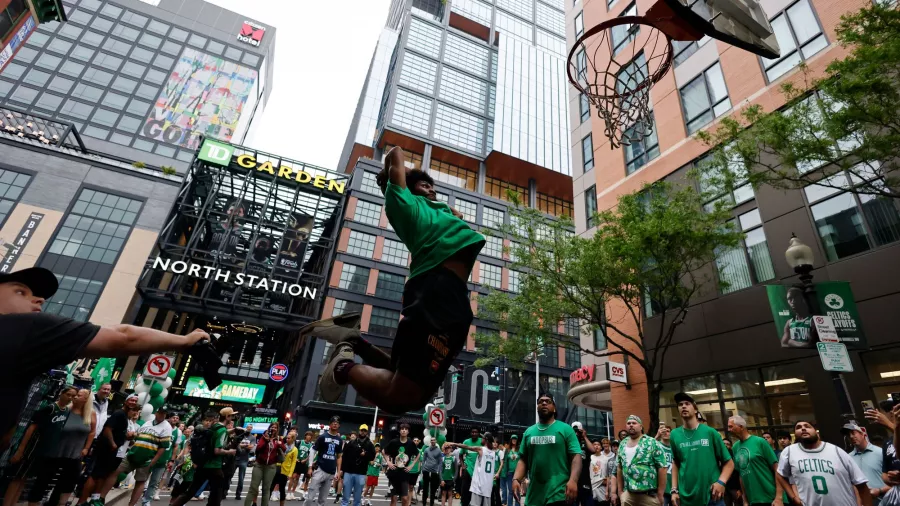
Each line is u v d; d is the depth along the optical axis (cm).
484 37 7588
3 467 621
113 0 7344
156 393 1184
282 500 1080
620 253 1286
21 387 158
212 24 8006
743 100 1641
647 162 1992
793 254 864
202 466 791
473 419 4288
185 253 4556
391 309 4616
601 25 573
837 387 733
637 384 1750
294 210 5097
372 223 5044
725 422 1425
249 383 5809
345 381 161
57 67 6475
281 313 4512
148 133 6569
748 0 466
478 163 6094
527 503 551
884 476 565
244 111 7562
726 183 1229
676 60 1998
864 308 1189
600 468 981
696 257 1295
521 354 1689
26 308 189
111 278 4238
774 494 654
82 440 717
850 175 1282
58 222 4297
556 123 6719
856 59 859
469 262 176
